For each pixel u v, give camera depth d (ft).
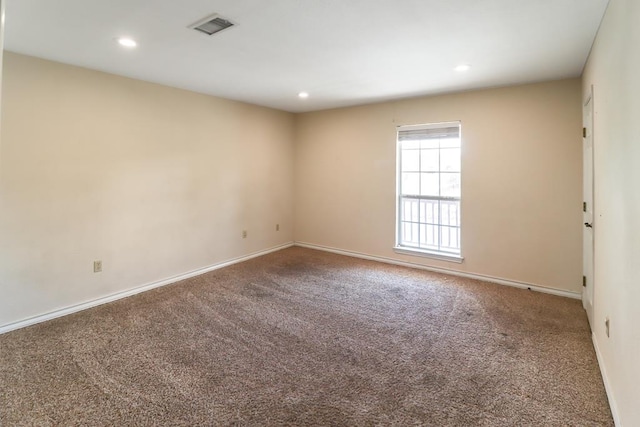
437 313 10.16
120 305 10.73
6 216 8.88
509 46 8.54
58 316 9.85
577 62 9.68
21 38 8.02
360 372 7.18
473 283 12.83
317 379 6.94
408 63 9.78
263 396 6.41
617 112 5.89
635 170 4.82
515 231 12.37
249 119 15.88
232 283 12.83
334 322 9.55
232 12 6.79
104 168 10.82
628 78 5.15
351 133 16.43
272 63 9.84
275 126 17.35
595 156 8.24
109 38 8.04
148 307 10.57
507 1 6.37
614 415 5.71
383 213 15.66
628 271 5.17
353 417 5.86
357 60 9.61
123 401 6.23
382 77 11.20
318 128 17.63
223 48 8.71
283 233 18.31
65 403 6.15
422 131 14.35
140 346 8.20
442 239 14.47
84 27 7.45
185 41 8.23
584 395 6.40
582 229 11.14
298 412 5.98
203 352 7.95
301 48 8.70
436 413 5.95
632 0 4.91
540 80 11.46
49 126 9.55
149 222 12.14
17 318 9.16
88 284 10.57
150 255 12.23
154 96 12.06
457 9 6.66
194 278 13.42
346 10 6.71
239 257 15.83
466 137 13.16
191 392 6.50
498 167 12.56
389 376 7.04
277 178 17.70
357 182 16.39
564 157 11.36
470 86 12.32
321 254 17.15
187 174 13.33
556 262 11.66
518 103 12.05
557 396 6.38
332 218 17.43
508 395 6.42
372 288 12.29
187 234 13.47
